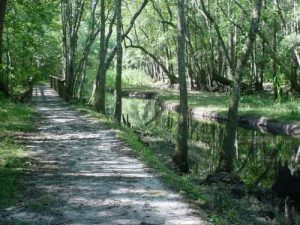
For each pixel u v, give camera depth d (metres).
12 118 21.44
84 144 15.94
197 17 49.59
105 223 7.85
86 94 46.75
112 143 16.22
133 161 13.18
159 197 9.50
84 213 8.38
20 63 34.91
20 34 31.55
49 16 32.00
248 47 14.31
